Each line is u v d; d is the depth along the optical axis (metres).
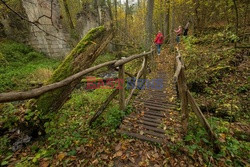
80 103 4.25
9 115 2.37
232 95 4.17
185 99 2.31
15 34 12.20
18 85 6.60
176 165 1.92
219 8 6.38
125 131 2.62
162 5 12.59
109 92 5.04
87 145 2.32
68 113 3.62
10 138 2.41
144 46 8.96
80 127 2.93
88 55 3.34
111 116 2.92
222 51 5.62
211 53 5.83
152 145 2.29
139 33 12.24
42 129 2.62
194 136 2.29
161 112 3.27
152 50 7.56
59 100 2.92
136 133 2.55
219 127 2.75
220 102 4.04
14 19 11.71
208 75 5.13
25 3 9.46
